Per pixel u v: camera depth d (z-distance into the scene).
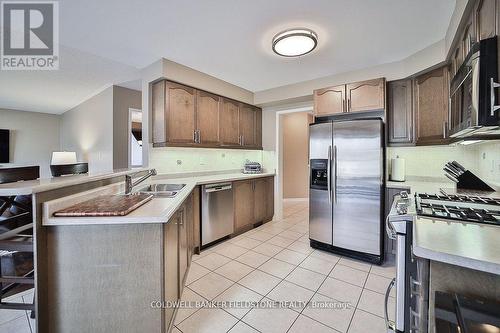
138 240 1.32
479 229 0.99
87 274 1.29
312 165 2.97
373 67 2.81
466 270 0.77
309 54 2.52
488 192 1.92
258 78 3.28
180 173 3.23
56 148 6.27
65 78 3.46
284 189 6.01
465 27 1.60
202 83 3.04
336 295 1.94
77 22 1.95
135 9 1.77
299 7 1.75
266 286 2.08
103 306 1.30
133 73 3.21
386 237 2.60
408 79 2.65
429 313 0.82
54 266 1.27
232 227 3.27
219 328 1.57
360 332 1.53
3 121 5.55
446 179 2.67
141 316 1.32
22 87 3.96
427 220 1.13
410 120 2.63
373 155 2.54
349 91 2.90
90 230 1.29
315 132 2.96
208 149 3.63
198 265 2.48
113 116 3.79
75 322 1.29
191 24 1.97
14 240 1.28
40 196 1.22
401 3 1.69
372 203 2.55
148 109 2.82
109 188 1.89
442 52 2.20
